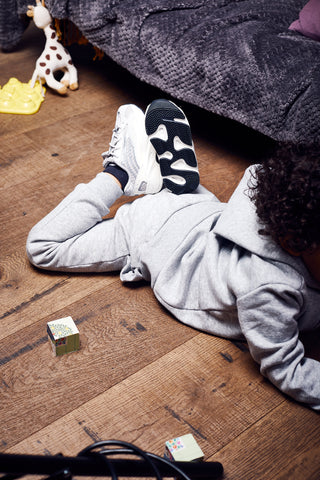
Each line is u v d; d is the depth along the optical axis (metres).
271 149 1.70
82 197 1.17
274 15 1.62
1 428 0.88
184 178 1.26
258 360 0.96
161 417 0.91
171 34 1.55
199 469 0.75
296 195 0.83
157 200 1.16
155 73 1.61
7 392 0.94
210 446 0.87
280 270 0.91
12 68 2.09
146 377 0.98
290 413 0.93
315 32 1.49
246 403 0.95
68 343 1.01
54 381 0.97
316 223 0.83
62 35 1.96
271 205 0.87
